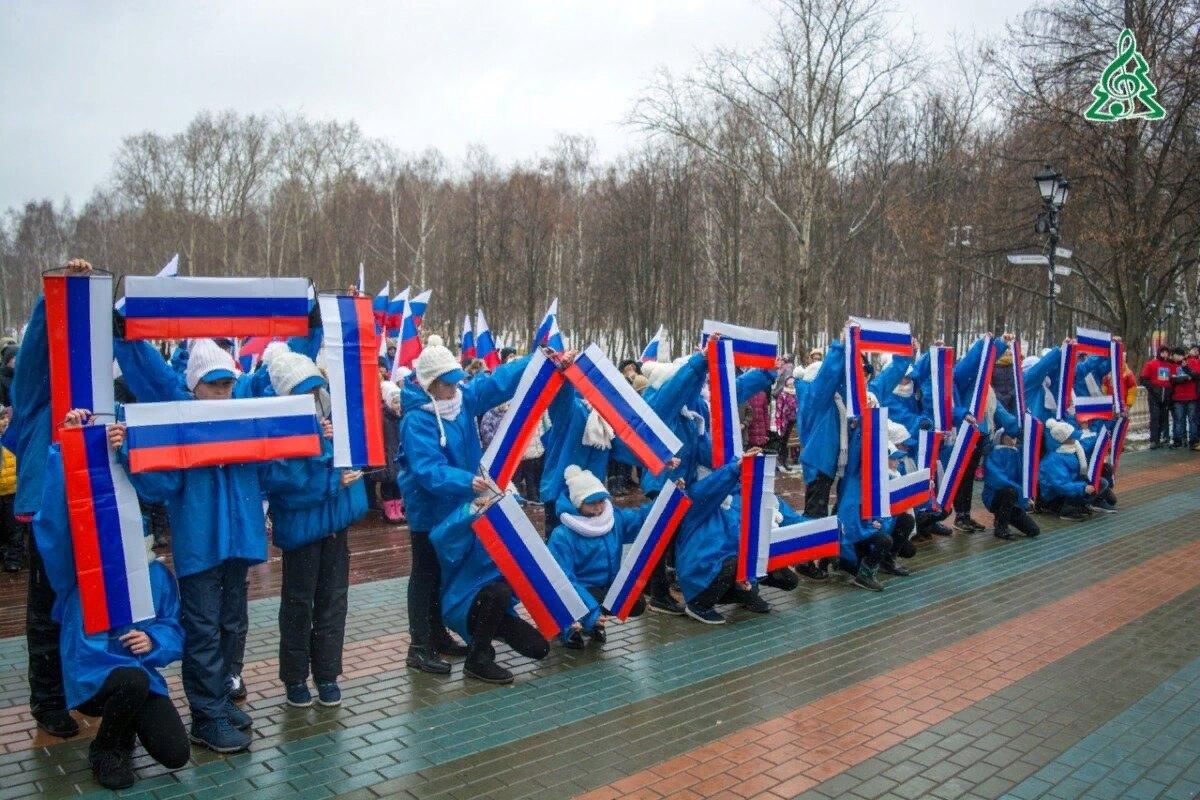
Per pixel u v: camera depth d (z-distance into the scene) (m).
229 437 4.84
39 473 4.77
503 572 5.90
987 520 11.77
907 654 6.63
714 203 37.28
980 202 29.86
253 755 4.85
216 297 5.12
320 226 53.75
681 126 27.14
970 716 5.51
